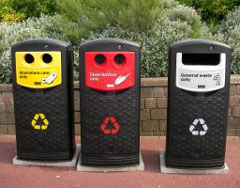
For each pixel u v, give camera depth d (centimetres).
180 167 428
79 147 497
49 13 973
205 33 705
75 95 547
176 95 412
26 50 420
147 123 546
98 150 427
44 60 435
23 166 447
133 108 420
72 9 687
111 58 405
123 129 423
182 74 407
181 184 399
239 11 768
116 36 628
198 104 411
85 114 421
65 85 429
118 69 408
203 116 414
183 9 724
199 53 402
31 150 445
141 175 422
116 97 415
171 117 419
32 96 429
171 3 793
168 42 603
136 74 413
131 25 643
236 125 545
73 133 459
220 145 422
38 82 425
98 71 409
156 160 465
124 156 430
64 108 434
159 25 648
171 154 427
